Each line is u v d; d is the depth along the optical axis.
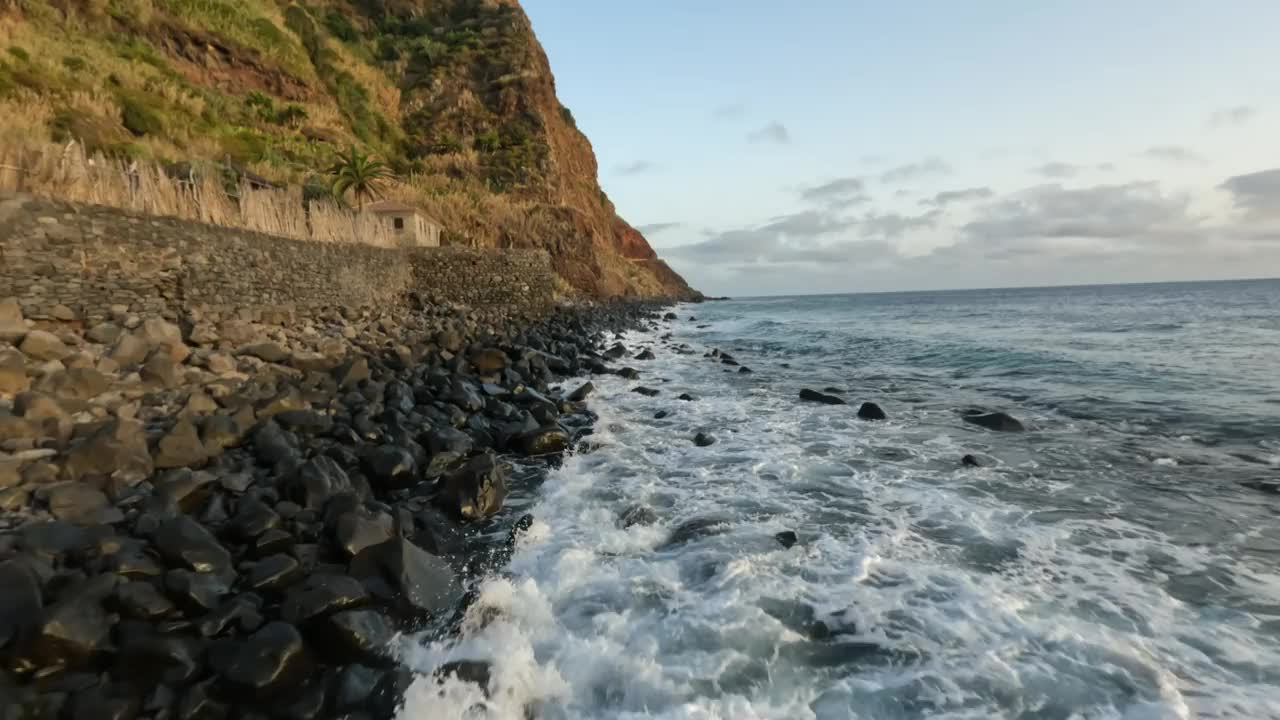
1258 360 17.97
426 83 52.97
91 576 4.49
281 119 34.41
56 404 6.88
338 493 6.41
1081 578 5.53
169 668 3.93
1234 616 4.89
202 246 11.55
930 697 4.04
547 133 54.34
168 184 11.62
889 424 11.60
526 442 9.68
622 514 7.20
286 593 4.77
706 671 4.34
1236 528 6.61
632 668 4.36
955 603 5.13
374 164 28.89
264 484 6.75
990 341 25.53
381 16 58.28
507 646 4.57
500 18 61.44
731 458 9.48
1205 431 10.40
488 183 46.44
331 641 4.40
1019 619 4.87
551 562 5.96
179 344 9.74
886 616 4.95
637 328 37.25
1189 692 4.01
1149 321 35.66
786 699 4.06
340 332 14.70
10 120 15.35
